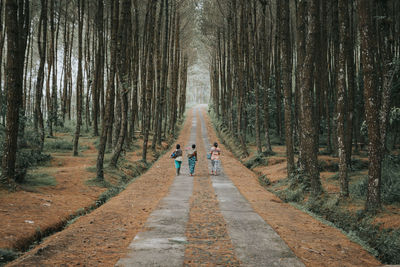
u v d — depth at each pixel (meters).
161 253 4.84
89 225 6.62
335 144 18.47
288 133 14.39
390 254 5.82
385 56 10.16
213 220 7.23
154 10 23.88
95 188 11.78
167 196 10.46
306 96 11.50
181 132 48.62
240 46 26.44
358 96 23.42
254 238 5.81
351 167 15.46
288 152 14.34
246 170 18.61
